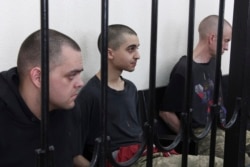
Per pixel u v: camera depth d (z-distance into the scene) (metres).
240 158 1.20
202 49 2.34
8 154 1.16
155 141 1.03
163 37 2.35
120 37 1.85
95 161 0.91
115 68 1.88
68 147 1.35
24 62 1.11
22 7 1.59
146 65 2.28
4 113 1.13
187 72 1.08
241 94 1.15
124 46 1.85
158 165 1.65
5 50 1.55
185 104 1.10
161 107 2.33
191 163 1.68
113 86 1.89
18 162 1.16
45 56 0.78
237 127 1.18
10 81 1.15
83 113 1.71
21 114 1.14
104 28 0.87
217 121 1.18
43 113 0.79
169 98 2.26
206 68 2.32
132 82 2.10
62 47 1.07
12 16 1.56
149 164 1.04
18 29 1.59
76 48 1.10
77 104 1.45
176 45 2.47
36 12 1.65
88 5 1.87
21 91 1.15
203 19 2.47
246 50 1.13
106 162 0.93
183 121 1.10
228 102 1.18
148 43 2.27
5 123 1.14
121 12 2.05
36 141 1.17
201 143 2.03
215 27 2.28
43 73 0.78
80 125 1.48
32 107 1.15
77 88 1.12
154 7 0.96
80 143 1.48
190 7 1.05
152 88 1.00
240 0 1.11
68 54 1.07
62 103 1.11
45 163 0.80
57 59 1.06
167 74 2.44
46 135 0.80
